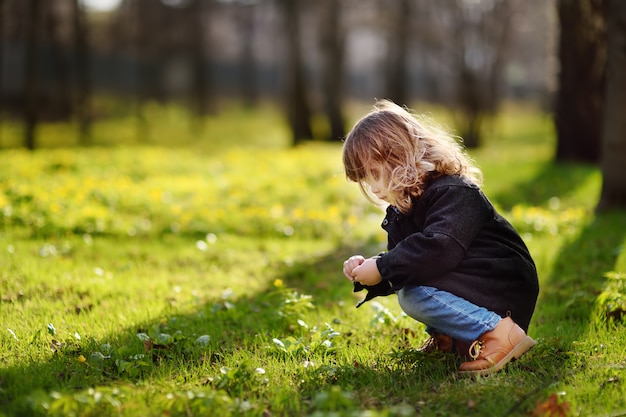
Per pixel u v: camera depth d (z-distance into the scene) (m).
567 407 2.58
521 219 8.13
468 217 2.99
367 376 3.12
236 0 43.69
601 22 15.19
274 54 51.84
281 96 48.50
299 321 3.88
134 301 4.73
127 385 2.99
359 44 59.31
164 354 3.54
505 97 56.41
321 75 35.69
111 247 6.77
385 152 3.15
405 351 3.25
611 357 3.26
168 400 2.72
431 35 31.16
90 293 4.88
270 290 5.20
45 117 36.84
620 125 8.57
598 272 5.33
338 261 6.46
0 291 4.78
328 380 3.08
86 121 32.84
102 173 12.83
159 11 39.94
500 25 33.31
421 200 3.11
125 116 40.03
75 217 7.71
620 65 8.40
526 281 3.11
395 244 3.24
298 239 7.82
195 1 40.91
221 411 2.67
